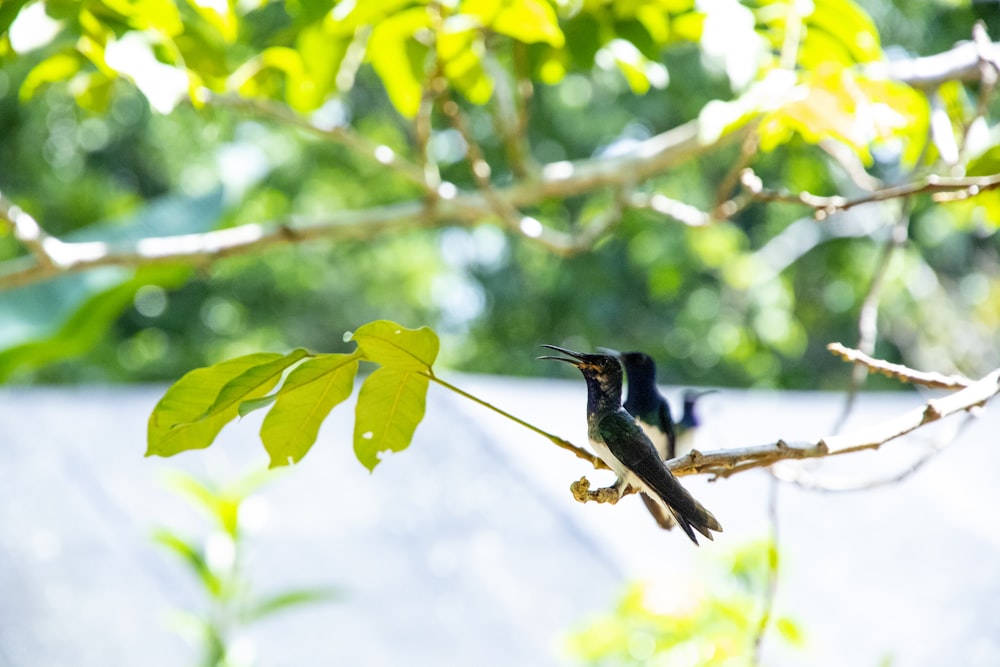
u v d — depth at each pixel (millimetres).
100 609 11102
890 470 13602
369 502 13039
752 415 14734
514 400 15844
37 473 13438
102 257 10414
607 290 29391
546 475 13625
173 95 7562
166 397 4809
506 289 30672
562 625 10891
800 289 27359
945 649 10008
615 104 27109
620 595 9016
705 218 9594
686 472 4902
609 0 9508
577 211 29516
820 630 10336
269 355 4727
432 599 11305
